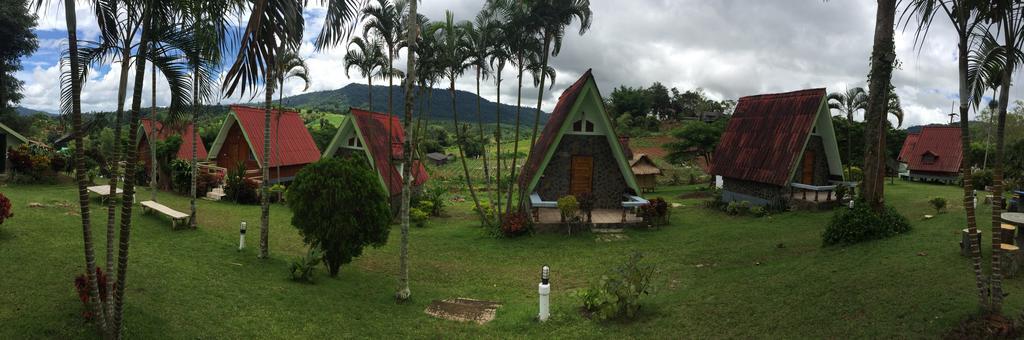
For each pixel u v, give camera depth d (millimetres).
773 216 20828
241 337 7543
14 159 19984
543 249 16500
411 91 10555
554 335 8391
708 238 16703
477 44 19188
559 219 19547
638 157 41969
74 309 7301
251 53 7453
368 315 9344
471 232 20000
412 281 12719
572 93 21781
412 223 22469
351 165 11695
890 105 30391
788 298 8875
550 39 18141
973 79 6629
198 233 14500
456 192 43250
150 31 6109
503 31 17875
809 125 21984
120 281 6133
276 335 7812
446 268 14289
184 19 6109
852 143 35375
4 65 28469
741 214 22438
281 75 21234
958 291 7938
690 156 44625
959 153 35062
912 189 28000
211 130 39500
